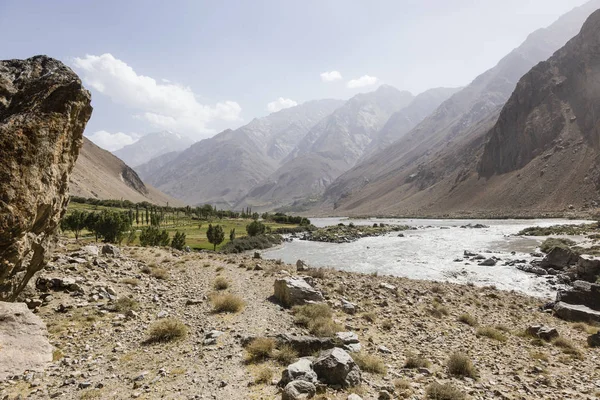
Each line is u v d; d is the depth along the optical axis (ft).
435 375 37.17
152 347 39.27
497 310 77.30
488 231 351.87
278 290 65.98
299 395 27.22
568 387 37.29
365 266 165.78
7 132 31.35
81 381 30.48
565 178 630.74
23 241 33.88
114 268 75.00
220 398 28.19
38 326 36.09
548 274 136.26
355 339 44.04
